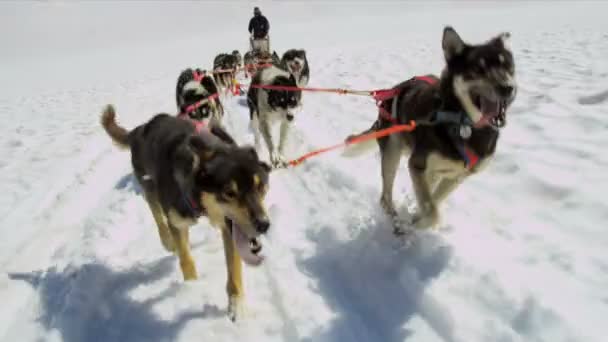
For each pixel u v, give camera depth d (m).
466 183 4.20
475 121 2.91
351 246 3.51
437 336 2.59
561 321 2.41
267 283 3.27
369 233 3.62
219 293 3.19
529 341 2.37
